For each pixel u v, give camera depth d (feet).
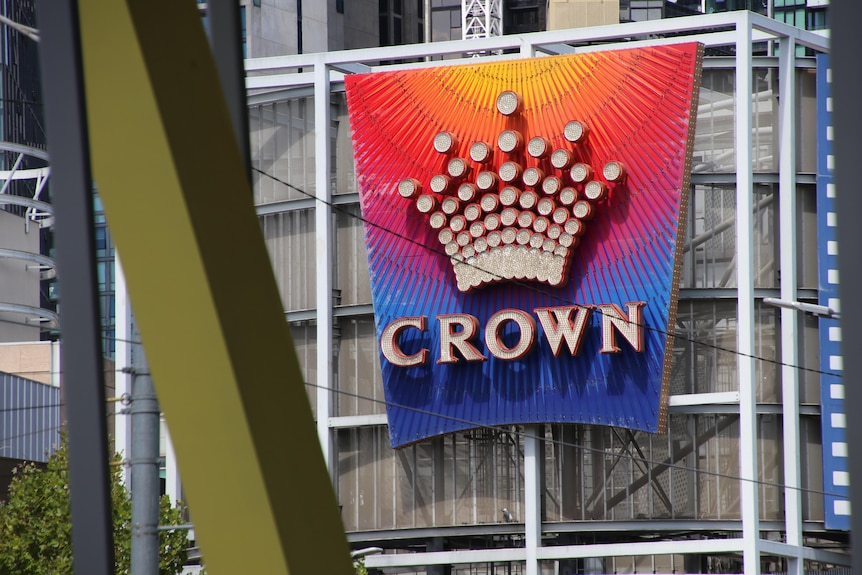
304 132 597.93
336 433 584.40
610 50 532.32
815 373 553.23
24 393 626.64
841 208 65.26
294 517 76.23
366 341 583.58
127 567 432.25
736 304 549.95
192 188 75.92
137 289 76.13
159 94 75.66
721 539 556.10
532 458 548.31
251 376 76.02
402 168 554.46
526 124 538.88
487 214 533.14
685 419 547.08
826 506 538.47
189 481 75.97
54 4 75.97
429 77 554.46
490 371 545.85
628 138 527.40
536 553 543.80
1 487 594.65
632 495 546.26
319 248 583.58
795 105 561.84
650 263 522.88
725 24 550.36
